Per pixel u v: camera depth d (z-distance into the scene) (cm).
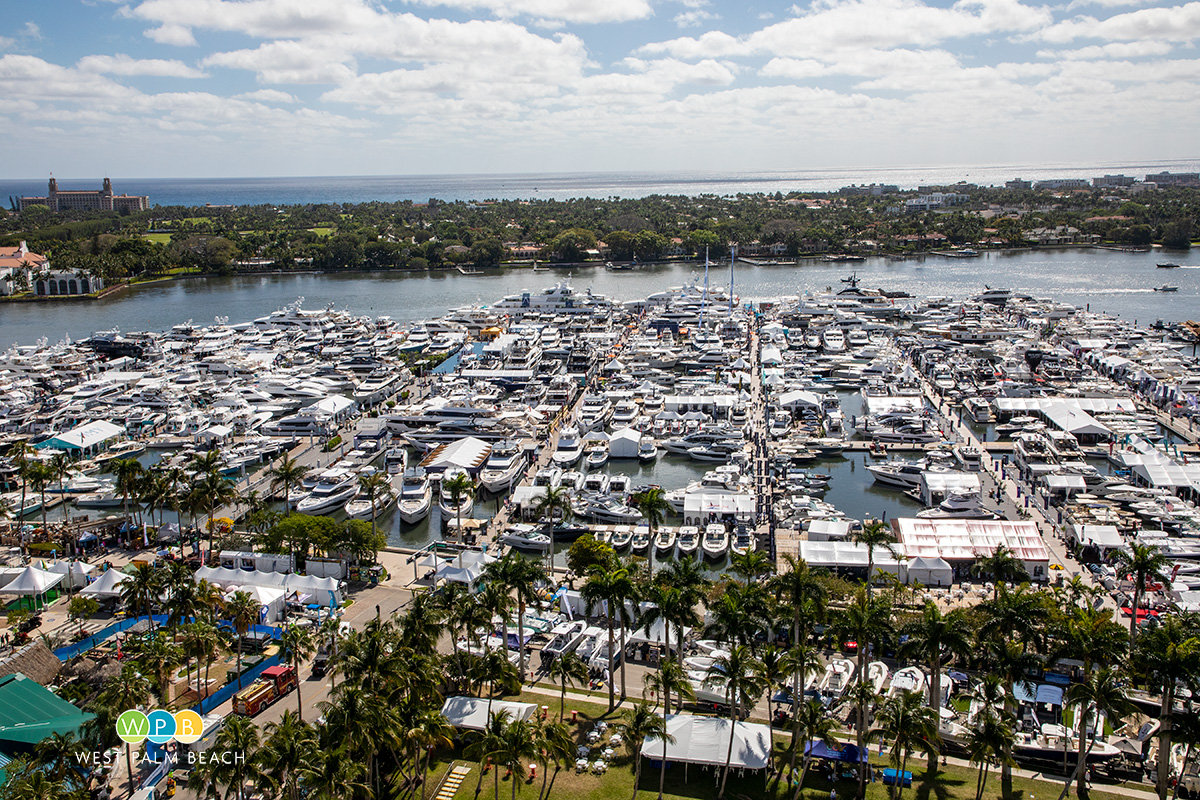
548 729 7750
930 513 15238
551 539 14075
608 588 9206
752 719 9300
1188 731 7806
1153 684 8775
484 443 19500
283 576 11938
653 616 9538
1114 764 8488
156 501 14275
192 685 9919
